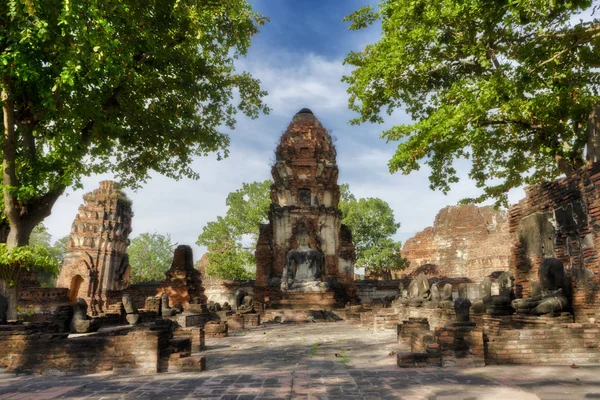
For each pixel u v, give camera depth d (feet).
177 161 66.54
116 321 63.36
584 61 48.62
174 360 29.09
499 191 67.36
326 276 115.34
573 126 53.98
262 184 151.94
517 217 50.14
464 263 152.66
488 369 27.02
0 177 39.42
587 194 36.11
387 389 21.97
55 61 35.70
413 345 35.70
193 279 93.15
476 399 19.65
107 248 147.43
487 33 48.75
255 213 145.79
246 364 31.68
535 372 25.71
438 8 50.75
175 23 51.67
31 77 33.17
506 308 44.91
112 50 38.22
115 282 147.33
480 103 45.57
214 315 76.38
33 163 39.17
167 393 22.18
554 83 50.16
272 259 119.03
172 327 43.60
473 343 28.37
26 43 32.89
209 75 62.95
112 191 155.12
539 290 40.70
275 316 87.66
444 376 24.97
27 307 97.04
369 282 132.77
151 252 203.41
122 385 24.47
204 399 20.72
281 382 24.31
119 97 51.01
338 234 121.90
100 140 49.75
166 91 57.67
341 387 22.66
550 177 64.64
